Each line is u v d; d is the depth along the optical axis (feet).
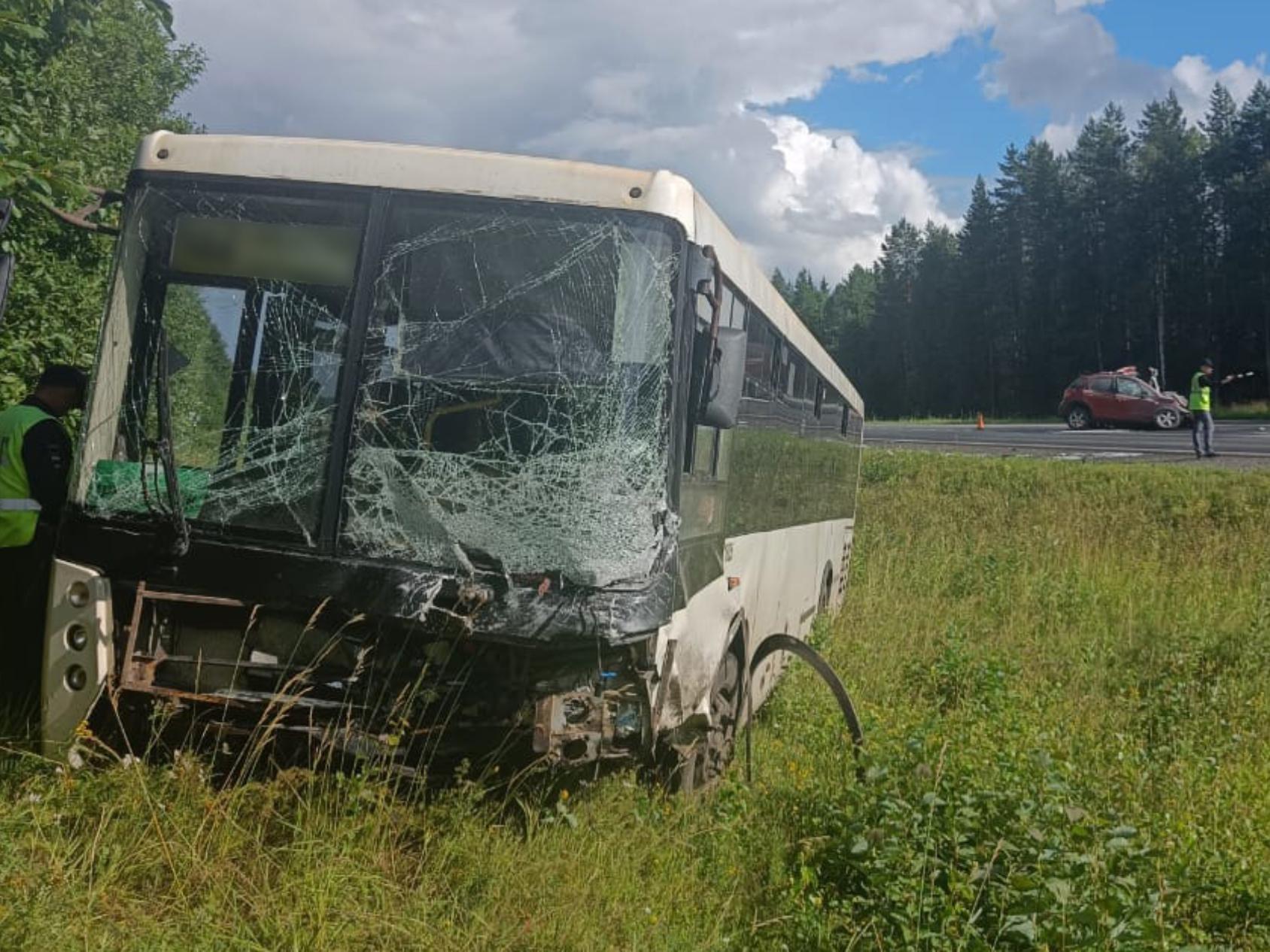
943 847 17.83
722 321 21.53
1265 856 20.47
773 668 31.45
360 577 17.51
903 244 437.17
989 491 89.25
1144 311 295.07
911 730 24.47
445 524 17.71
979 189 360.07
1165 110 323.78
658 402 18.06
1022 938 16.01
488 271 18.39
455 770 17.42
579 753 17.40
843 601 53.83
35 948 13.15
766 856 19.13
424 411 18.10
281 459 18.11
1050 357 317.01
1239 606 52.80
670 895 17.07
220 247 18.83
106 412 18.62
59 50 32.01
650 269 18.28
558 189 18.48
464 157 18.71
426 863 16.65
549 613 17.19
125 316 18.85
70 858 15.56
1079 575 61.00
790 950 16.56
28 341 29.48
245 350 18.52
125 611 17.99
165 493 18.12
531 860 16.78
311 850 15.83
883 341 407.44
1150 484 86.79
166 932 14.20
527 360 18.15
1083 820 18.48
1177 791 24.03
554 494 17.76
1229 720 32.65
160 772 17.34
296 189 18.81
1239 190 273.95
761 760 25.14
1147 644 45.52
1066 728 29.37
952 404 355.15
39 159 23.43
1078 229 315.17
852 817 18.78
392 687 17.43
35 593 21.36
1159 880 18.29
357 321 18.35
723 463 22.68
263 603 17.63
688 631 19.43
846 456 52.39
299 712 17.46
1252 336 279.90
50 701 17.80
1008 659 38.81
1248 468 99.50
